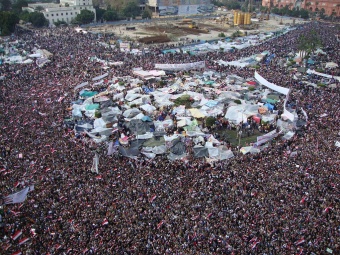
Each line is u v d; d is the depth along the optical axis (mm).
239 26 194625
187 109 71938
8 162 49188
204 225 35844
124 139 60125
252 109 70938
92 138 60750
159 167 50594
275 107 73562
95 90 83562
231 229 35219
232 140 63438
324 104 73688
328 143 55469
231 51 126750
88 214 37750
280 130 62562
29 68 100188
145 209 38812
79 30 163250
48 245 32781
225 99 76125
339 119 65375
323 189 42406
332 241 33469
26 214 38031
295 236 34031
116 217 37156
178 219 36906
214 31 180625
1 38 143250
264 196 41094
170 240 33469
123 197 41094
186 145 58344
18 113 68062
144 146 58406
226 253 31750
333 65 103062
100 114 69500
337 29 170250
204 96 78312
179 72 98812
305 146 54906
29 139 57031
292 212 37938
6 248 32250
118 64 104000
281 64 108125
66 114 69625
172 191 42656
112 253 31578
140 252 31828
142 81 88500
